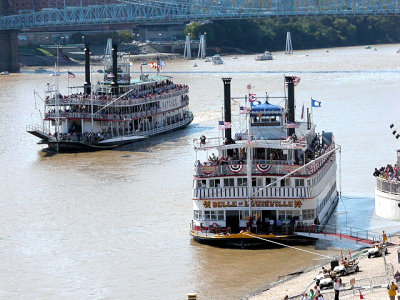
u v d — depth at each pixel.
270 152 168.25
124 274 151.75
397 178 162.25
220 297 139.62
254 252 160.38
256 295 138.38
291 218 163.75
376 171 168.25
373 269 141.38
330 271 139.62
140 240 170.25
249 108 169.88
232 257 158.12
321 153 175.38
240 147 166.88
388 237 164.62
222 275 149.38
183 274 150.75
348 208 189.12
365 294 126.81
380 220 178.88
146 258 159.50
